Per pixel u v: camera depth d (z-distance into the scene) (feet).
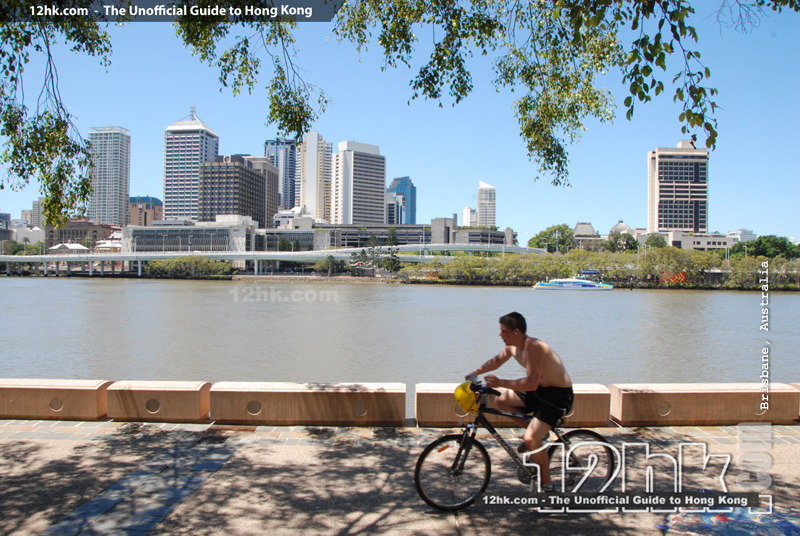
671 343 146.41
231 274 627.46
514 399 19.75
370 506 19.95
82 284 475.31
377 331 164.25
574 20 24.71
